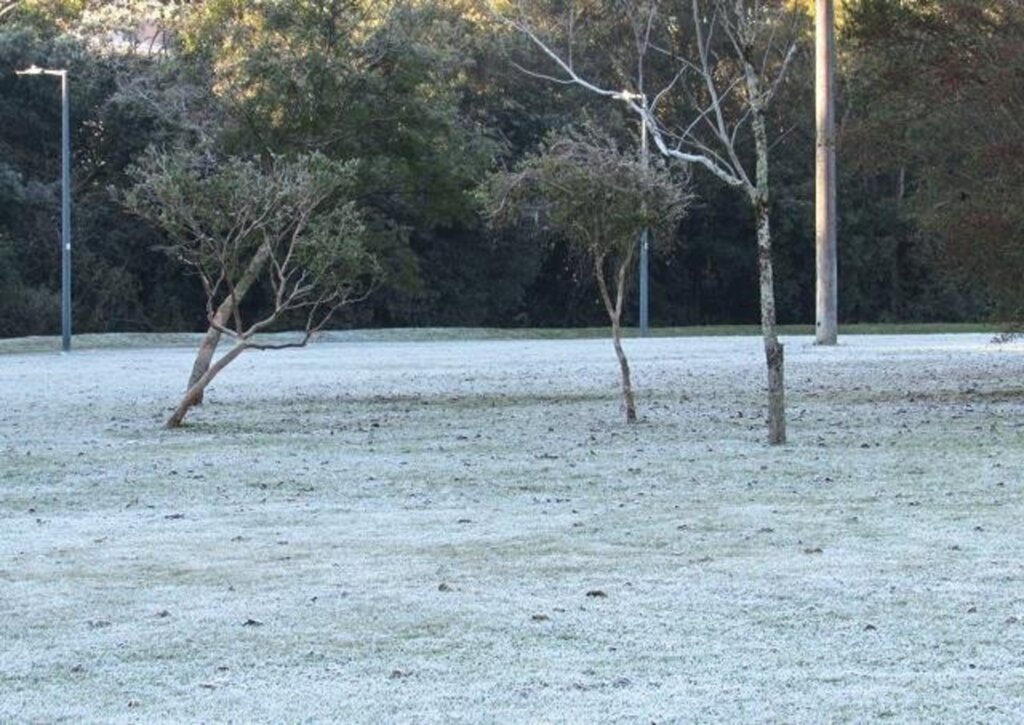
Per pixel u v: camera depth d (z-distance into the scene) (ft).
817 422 71.92
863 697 23.58
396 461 58.54
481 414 79.87
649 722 22.39
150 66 153.79
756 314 281.33
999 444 60.44
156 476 54.90
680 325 278.26
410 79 94.12
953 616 29.04
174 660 26.71
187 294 235.20
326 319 77.00
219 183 73.67
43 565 36.22
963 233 78.33
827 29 141.49
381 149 95.81
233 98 92.17
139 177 91.15
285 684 24.97
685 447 61.87
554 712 23.02
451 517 43.68
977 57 80.53
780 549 37.01
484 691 24.31
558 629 28.55
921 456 56.95
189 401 74.59
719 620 29.09
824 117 145.79
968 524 40.34
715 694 23.91
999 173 77.56
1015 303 80.59
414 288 104.83
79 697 24.40
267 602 31.45
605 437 66.54
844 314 268.82
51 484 52.90
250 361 141.90
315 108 91.86
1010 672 24.95
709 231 268.82
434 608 30.58
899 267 269.44
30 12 231.71
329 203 91.25
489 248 246.68
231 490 50.83
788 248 268.41
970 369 111.75
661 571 34.30
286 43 92.07
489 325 258.37
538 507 45.50
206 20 92.68
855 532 39.42
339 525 42.45
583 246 75.72
